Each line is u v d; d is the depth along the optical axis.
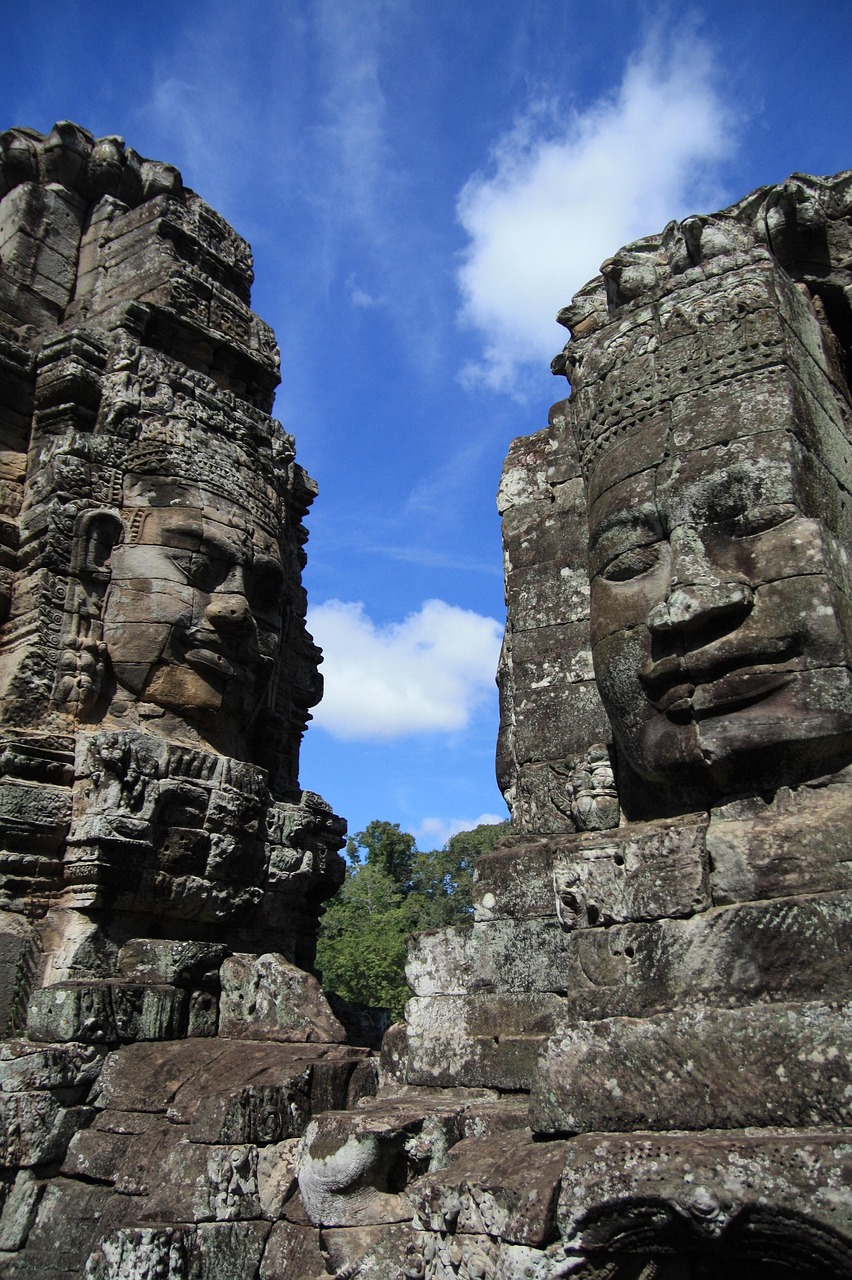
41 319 9.65
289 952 8.50
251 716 8.74
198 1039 6.54
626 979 3.75
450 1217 3.48
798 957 3.38
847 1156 2.85
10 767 7.09
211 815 7.66
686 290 4.59
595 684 5.45
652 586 4.22
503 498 6.32
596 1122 3.48
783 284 4.46
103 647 7.85
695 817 3.94
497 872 5.12
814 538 3.83
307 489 11.36
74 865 6.98
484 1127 4.15
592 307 5.35
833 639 3.68
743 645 3.79
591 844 4.09
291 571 11.16
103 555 8.09
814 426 4.25
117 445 8.42
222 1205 4.84
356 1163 4.02
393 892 42.75
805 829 3.58
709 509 4.09
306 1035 6.35
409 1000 5.24
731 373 4.29
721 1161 2.99
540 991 4.75
